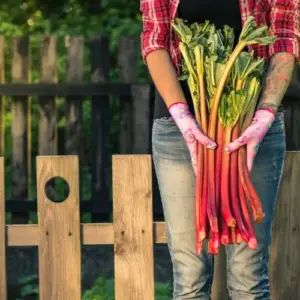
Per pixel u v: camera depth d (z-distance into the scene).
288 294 3.96
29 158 7.58
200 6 3.28
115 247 3.88
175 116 3.16
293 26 3.26
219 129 3.13
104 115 7.56
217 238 3.11
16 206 7.53
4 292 3.95
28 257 6.88
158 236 3.89
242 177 3.12
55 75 7.49
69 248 3.90
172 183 3.28
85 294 5.78
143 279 3.88
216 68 3.11
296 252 3.96
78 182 3.89
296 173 3.94
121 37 7.49
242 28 3.25
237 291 3.35
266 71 3.26
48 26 10.49
